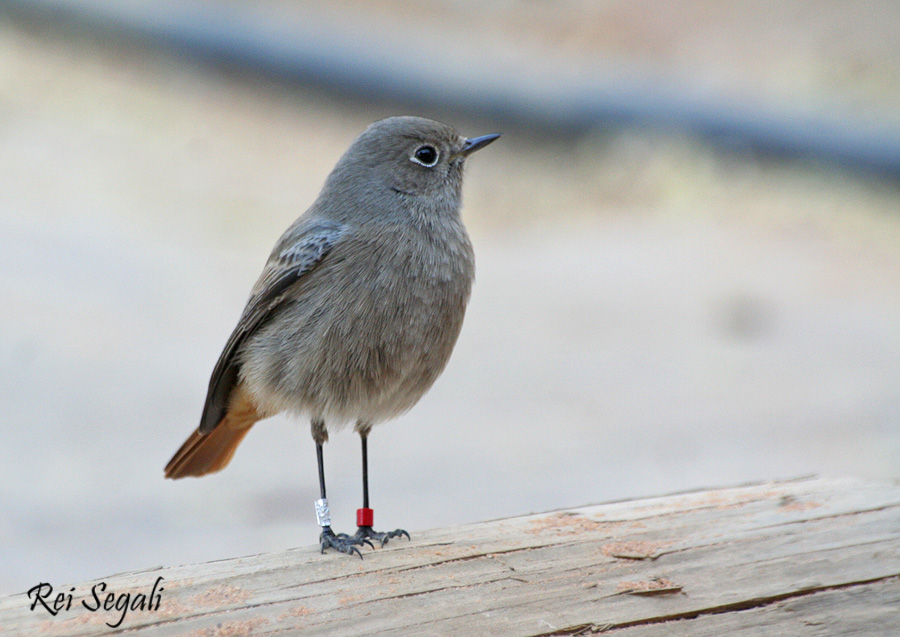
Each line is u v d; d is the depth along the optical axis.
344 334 7.28
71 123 24.52
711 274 19.83
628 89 25.86
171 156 24.14
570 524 6.50
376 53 27.14
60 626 5.41
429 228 7.58
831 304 18.30
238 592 5.71
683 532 6.28
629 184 24.06
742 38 29.45
